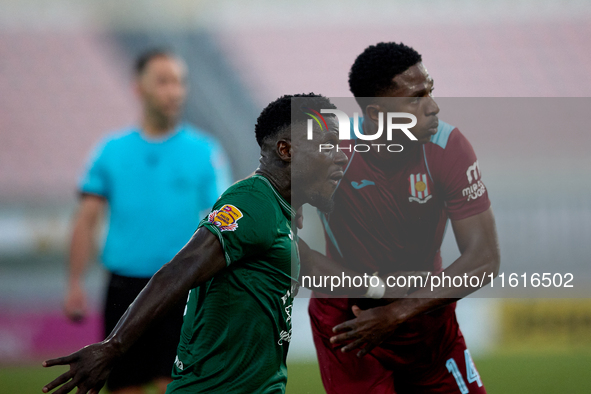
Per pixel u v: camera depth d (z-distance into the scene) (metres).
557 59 53.97
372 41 56.88
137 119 51.22
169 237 13.52
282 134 8.10
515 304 27.27
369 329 9.73
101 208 14.42
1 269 31.61
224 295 7.84
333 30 57.50
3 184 46.28
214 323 7.88
